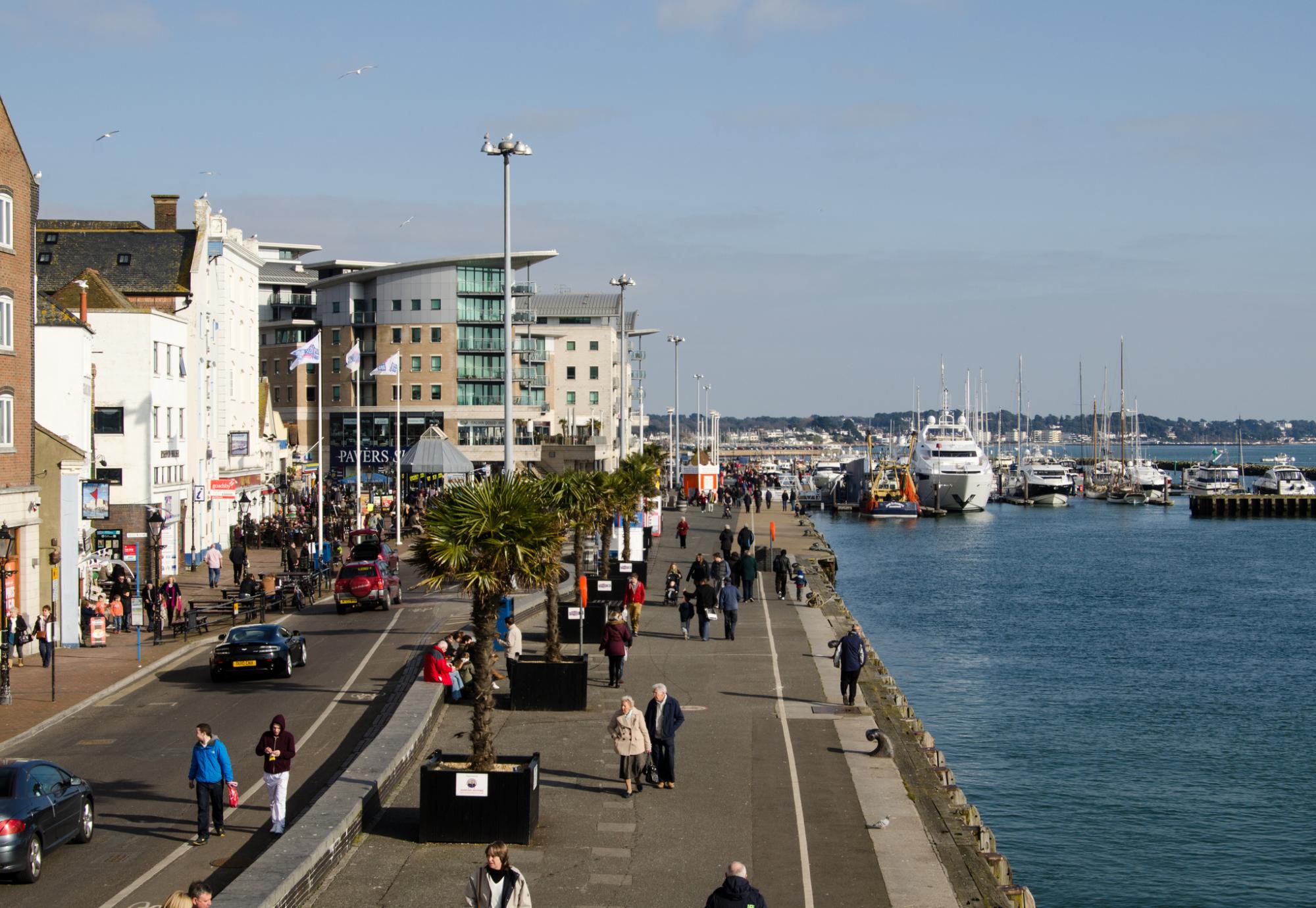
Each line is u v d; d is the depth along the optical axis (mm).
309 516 78688
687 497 123688
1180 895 29812
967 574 95375
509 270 39875
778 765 24219
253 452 81500
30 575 39312
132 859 19031
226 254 73438
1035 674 54656
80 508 41906
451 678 30203
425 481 94000
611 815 20969
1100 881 30609
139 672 35594
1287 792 37344
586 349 159125
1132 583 89875
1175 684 52812
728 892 14344
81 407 47312
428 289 131625
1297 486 176750
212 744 19969
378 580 49469
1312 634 66625
